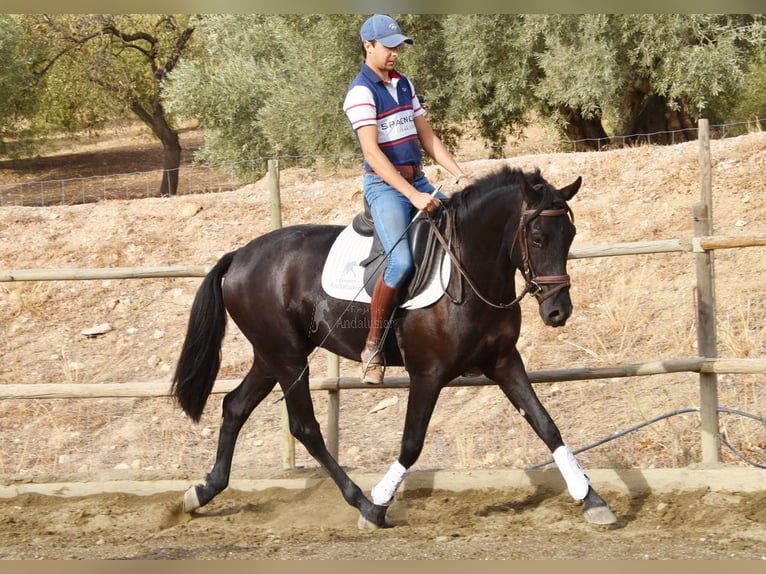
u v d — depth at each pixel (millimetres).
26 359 10664
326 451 6391
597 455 7664
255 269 6371
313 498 6805
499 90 15961
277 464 8344
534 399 5773
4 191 27172
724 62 14305
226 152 19766
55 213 13414
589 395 8703
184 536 6152
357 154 15578
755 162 11844
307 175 15914
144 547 5797
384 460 8141
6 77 24422
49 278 7203
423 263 5641
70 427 9422
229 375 9992
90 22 25062
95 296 11688
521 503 6547
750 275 10055
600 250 6707
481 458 7977
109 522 6438
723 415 7832
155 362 10414
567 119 17172
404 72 16828
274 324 6289
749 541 5469
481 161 13203
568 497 6527
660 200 11477
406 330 5703
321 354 10258
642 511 6215
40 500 7035
